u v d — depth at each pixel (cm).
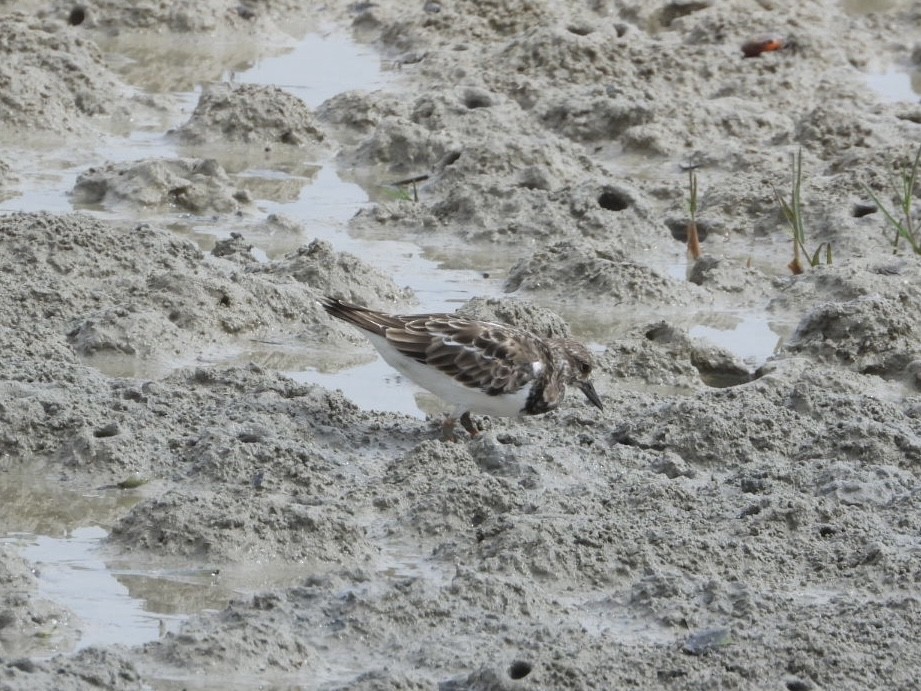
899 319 1650
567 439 1330
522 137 2209
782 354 1620
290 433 1305
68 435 1271
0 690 892
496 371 1302
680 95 2528
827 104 2427
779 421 1368
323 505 1172
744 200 2094
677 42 2755
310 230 1964
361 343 1614
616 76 2567
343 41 2839
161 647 973
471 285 1808
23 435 1263
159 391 1352
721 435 1340
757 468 1282
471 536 1147
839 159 2216
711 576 1114
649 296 1772
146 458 1247
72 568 1094
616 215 1997
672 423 1352
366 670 976
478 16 2842
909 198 1942
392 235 1975
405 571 1114
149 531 1125
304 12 2942
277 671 966
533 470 1252
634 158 2323
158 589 1070
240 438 1281
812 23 2870
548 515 1161
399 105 2412
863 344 1627
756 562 1137
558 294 1783
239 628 993
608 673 967
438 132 2267
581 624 1045
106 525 1160
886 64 2802
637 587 1084
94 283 1645
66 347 1458
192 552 1112
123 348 1498
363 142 2273
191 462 1247
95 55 2477
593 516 1182
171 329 1541
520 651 992
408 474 1238
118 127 2316
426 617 1030
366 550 1132
